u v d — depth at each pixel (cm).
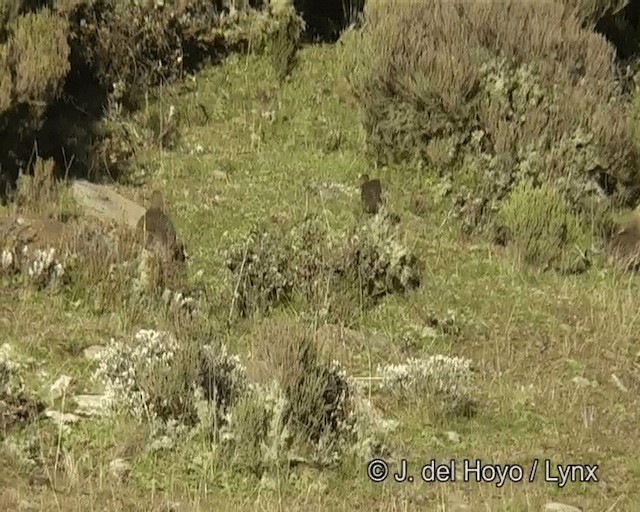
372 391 884
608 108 1314
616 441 867
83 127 1255
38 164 1115
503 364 964
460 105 1259
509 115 1274
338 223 1145
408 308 1030
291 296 1009
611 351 1007
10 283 954
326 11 1598
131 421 772
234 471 743
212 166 1245
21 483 698
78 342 881
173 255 1020
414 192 1241
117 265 970
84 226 1023
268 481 734
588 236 1202
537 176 1234
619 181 1269
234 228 1115
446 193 1235
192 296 982
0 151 1134
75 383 826
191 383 789
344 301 1010
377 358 946
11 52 1157
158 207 1072
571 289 1109
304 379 799
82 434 760
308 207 1174
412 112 1270
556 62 1321
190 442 757
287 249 1052
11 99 1119
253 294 991
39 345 869
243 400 768
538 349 996
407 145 1270
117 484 711
